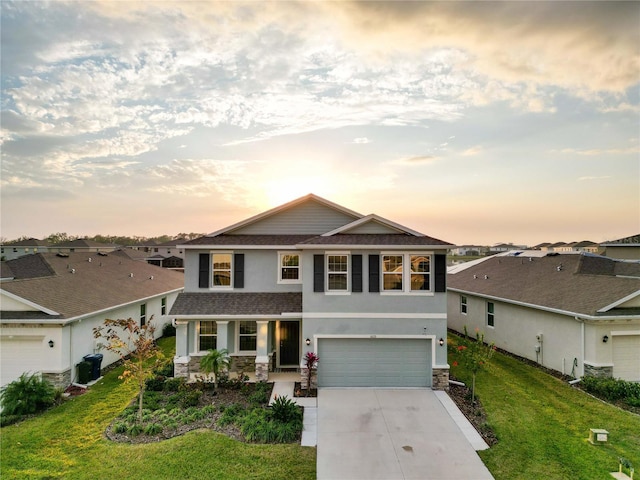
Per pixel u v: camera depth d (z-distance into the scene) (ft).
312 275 42.68
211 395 38.60
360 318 42.39
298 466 25.26
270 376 45.60
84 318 43.80
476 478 24.21
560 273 57.93
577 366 43.47
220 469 24.36
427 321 42.24
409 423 32.60
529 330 52.49
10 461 25.13
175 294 79.05
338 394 39.88
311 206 53.21
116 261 81.66
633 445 28.14
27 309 40.42
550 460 26.09
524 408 35.60
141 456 25.71
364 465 25.66
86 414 33.42
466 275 80.53
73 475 23.43
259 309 44.83
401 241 43.42
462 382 43.73
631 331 41.39
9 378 39.47
